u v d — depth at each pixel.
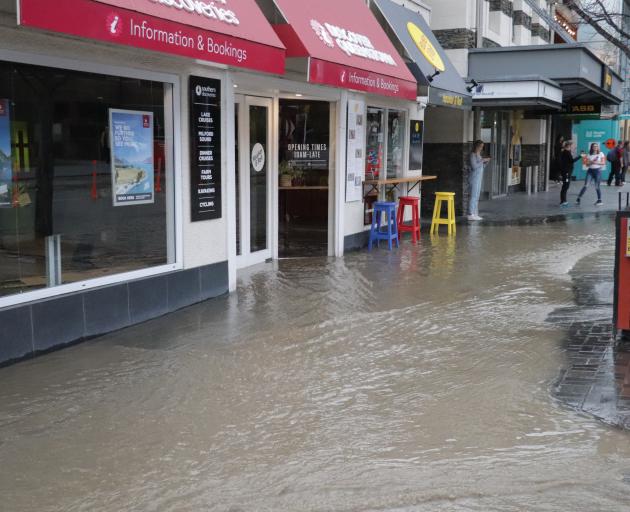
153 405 5.09
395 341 6.73
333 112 11.34
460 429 4.68
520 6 22.14
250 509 3.69
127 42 5.73
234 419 4.86
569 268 10.52
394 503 3.74
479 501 3.75
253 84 9.13
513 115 25.03
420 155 14.78
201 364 6.00
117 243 7.17
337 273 10.06
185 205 7.93
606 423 4.75
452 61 17.48
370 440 4.52
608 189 27.97
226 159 8.59
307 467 4.15
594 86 19.12
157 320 7.43
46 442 4.46
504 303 8.25
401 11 13.85
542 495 3.80
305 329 7.12
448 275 9.96
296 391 5.39
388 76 10.85
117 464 4.18
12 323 5.91
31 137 6.18
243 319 7.49
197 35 6.56
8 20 5.73
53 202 6.43
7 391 5.32
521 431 4.64
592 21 8.33
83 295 6.59
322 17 9.94
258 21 7.82
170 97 7.68
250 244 10.65
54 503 3.73
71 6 5.20
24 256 6.16
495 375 5.74
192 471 4.10
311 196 11.69
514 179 25.59
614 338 6.73
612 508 3.67
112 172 7.06
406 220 14.66
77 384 5.49
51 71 6.32
